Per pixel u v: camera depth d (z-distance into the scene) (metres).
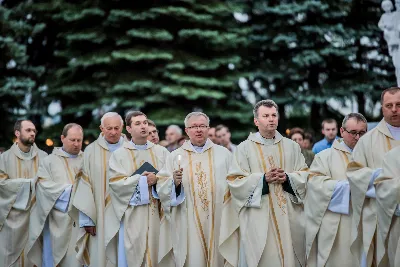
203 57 36.59
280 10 36.38
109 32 35.50
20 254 17.64
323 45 36.91
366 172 12.91
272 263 13.81
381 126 13.26
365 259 13.27
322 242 13.91
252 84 39.78
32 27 37.34
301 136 19.95
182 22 36.09
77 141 17.05
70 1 37.09
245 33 36.94
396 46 21.66
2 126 37.03
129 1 35.62
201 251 14.52
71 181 16.92
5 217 17.44
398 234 12.40
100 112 37.53
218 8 36.03
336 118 38.41
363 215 13.12
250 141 14.36
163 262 15.01
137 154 15.49
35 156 18.20
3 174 17.75
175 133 22.17
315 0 36.25
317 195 13.92
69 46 36.69
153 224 15.10
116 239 15.34
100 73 35.44
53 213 16.58
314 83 38.00
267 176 13.68
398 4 21.64
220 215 14.71
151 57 34.34
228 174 14.26
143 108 35.56
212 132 21.52
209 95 34.69
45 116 38.66
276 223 13.90
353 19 37.41
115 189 15.08
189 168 14.86
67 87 36.09
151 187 15.15
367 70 37.72
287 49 37.75
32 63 40.19
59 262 16.50
